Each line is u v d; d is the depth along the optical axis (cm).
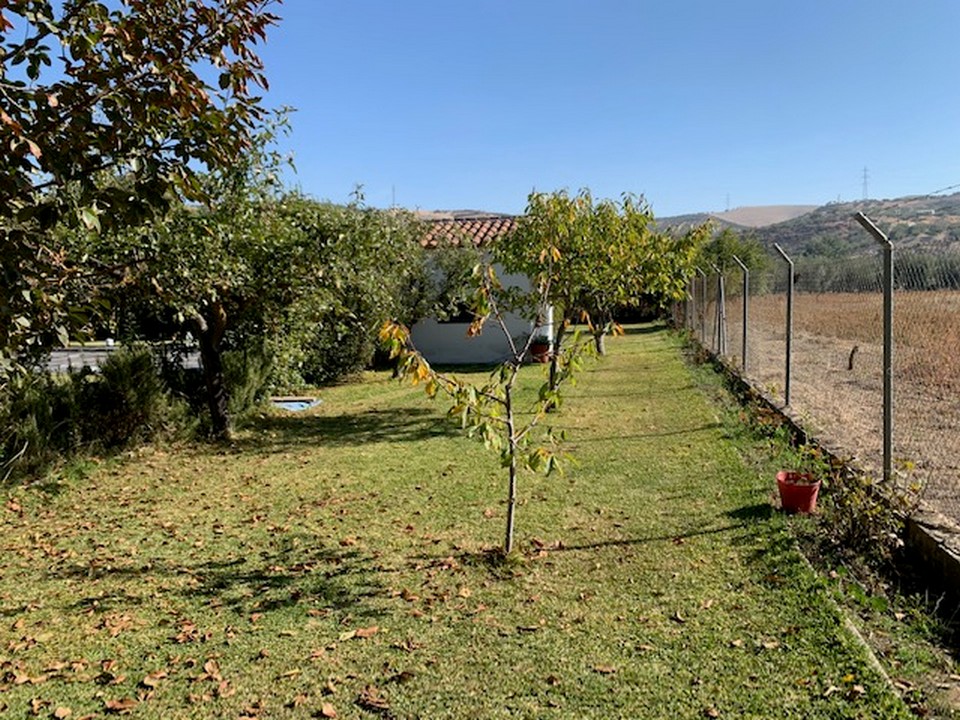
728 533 507
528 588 432
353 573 469
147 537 570
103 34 246
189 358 1239
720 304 1509
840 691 304
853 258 909
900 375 909
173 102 255
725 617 380
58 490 720
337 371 1605
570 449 796
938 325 571
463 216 2441
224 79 284
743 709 295
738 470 673
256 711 312
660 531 520
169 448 910
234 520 605
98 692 335
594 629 375
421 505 619
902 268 619
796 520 522
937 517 454
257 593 444
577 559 475
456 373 1725
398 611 409
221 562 503
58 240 423
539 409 514
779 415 847
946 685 310
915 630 364
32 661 367
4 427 734
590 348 500
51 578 486
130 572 491
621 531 524
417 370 431
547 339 1855
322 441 941
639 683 320
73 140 238
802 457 650
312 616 407
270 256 874
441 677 333
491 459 783
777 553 464
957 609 375
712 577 433
